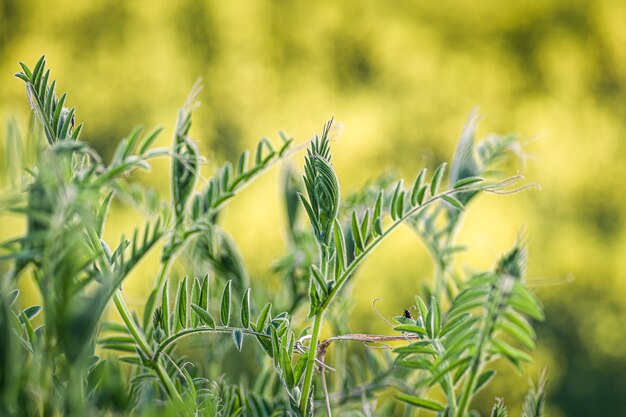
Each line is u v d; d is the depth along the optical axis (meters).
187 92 3.46
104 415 0.64
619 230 3.40
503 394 1.95
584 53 3.65
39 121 0.67
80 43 3.51
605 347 3.16
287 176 0.90
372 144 3.43
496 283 0.64
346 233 0.75
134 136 0.67
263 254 2.78
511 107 3.61
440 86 3.61
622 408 3.09
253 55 3.56
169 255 0.72
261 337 0.70
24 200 0.61
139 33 3.52
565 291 3.19
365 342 0.75
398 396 0.70
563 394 3.06
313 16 3.67
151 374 0.71
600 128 3.53
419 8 3.72
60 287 0.61
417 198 0.70
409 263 2.63
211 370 0.85
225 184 0.75
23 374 0.62
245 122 3.48
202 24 3.56
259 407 0.76
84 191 0.62
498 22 3.67
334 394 0.81
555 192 3.36
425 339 0.69
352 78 3.67
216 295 0.85
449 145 3.54
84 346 0.60
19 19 3.50
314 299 0.70
